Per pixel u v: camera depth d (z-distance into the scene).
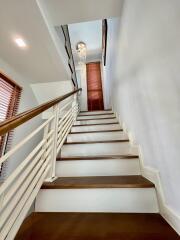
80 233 0.79
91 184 1.08
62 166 1.47
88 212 1.02
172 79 0.75
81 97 5.65
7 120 0.70
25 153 2.52
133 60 1.46
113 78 3.11
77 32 4.64
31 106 2.88
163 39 0.81
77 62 6.02
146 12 1.04
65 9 1.89
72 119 2.67
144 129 1.27
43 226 0.86
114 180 1.21
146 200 1.02
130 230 0.80
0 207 0.65
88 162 1.46
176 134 0.76
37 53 2.15
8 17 1.57
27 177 0.96
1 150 1.96
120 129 2.32
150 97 1.08
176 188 0.79
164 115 0.88
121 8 1.95
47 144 1.20
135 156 1.44
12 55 2.15
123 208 1.02
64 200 1.06
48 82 2.95
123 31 1.89
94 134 2.18
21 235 0.79
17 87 2.49
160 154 0.97
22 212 0.81
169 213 0.84
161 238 0.73
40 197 1.07
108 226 0.85
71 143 1.84
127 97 1.86
